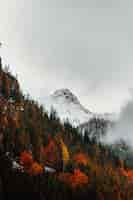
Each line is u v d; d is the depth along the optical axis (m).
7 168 171.38
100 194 192.12
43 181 175.25
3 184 160.38
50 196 168.50
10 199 156.38
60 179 192.75
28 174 178.25
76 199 180.12
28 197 160.62
